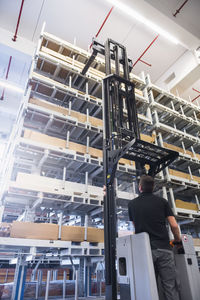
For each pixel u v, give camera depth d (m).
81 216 5.53
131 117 4.52
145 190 2.67
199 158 7.46
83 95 5.50
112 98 4.50
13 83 9.72
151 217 2.38
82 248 4.13
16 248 3.90
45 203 4.74
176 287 2.12
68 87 5.36
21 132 4.57
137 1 6.75
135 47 9.30
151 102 6.94
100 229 4.54
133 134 4.18
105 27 8.55
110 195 3.43
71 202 4.43
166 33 7.79
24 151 4.54
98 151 5.20
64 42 5.73
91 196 4.75
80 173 5.61
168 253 2.21
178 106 8.12
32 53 8.37
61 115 4.96
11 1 7.65
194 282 2.36
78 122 5.15
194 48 8.49
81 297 4.43
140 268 2.17
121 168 5.29
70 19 8.24
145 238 2.19
